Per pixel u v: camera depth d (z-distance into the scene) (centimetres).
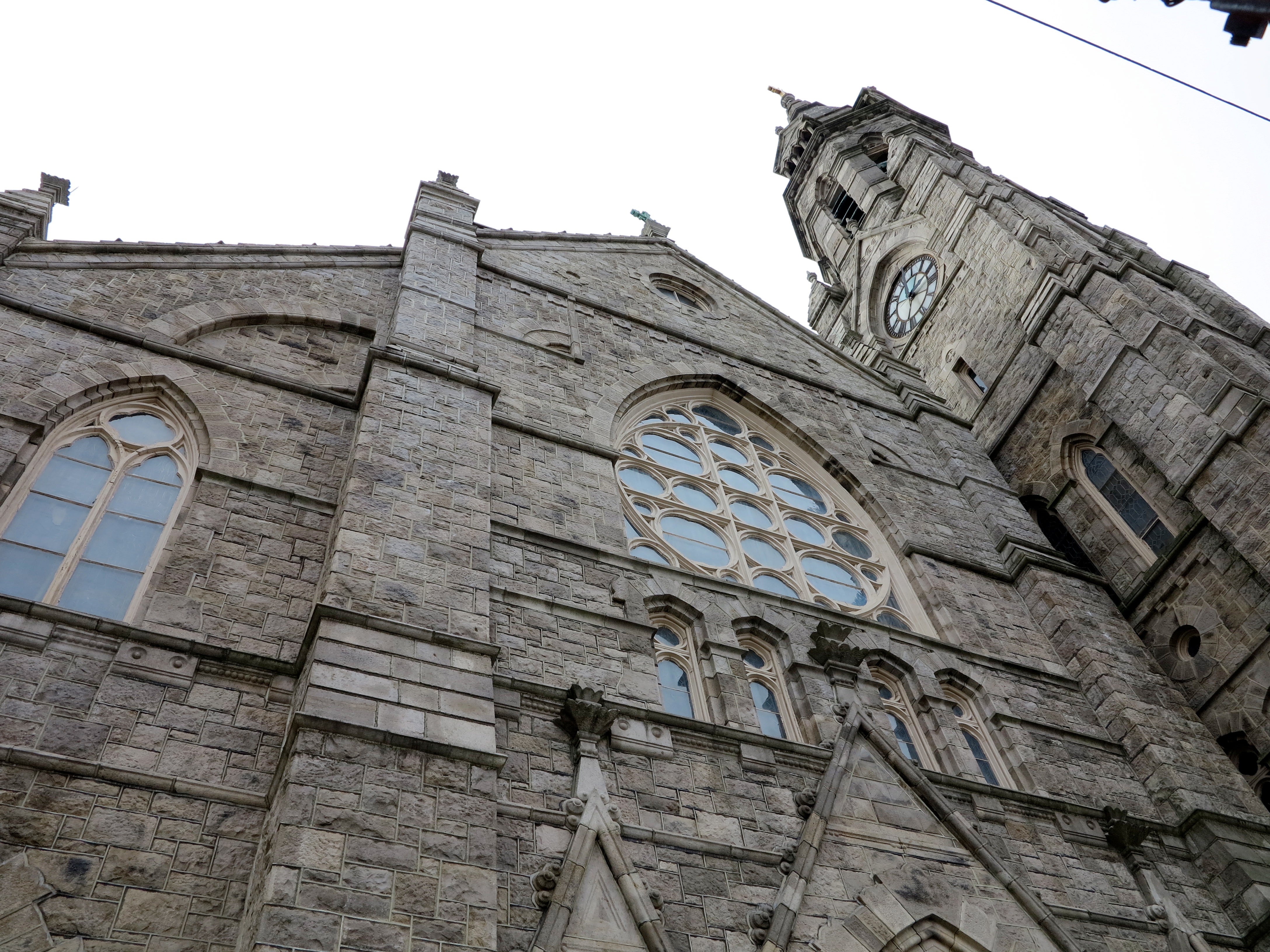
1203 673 2216
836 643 1762
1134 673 2148
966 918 1336
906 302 4059
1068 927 1460
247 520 1509
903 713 1834
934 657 1969
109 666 1214
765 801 1404
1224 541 2317
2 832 1014
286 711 1249
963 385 3434
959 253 3631
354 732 1111
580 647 1517
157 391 1695
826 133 5188
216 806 1121
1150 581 2425
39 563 1368
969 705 1934
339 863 986
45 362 1625
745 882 1273
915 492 2570
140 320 1855
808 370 2948
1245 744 2114
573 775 1303
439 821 1069
